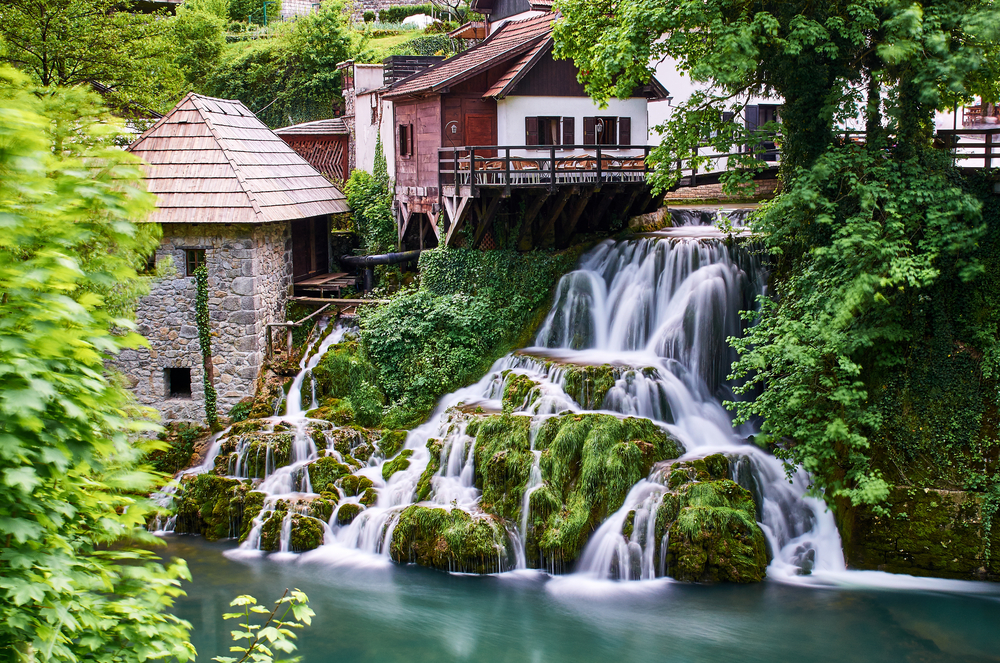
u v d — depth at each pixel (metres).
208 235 19.05
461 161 20.61
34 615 4.83
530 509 14.20
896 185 14.19
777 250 15.03
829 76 15.09
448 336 19.31
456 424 16.20
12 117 4.70
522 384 16.73
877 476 13.71
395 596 13.24
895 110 14.62
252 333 19.17
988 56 14.20
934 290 14.77
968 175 15.25
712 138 16.06
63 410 4.96
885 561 13.80
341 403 18.56
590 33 16.48
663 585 13.31
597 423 14.89
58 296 4.87
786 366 14.59
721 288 17.42
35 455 4.62
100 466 5.16
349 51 37.12
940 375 14.53
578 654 11.39
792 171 15.41
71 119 6.06
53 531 5.07
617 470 14.26
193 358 19.33
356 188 23.78
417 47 38.31
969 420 14.21
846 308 13.48
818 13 14.55
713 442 15.95
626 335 18.44
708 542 13.36
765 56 15.18
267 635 6.43
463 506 14.79
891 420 14.60
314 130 26.92
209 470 17.44
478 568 13.95
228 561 14.77
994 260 14.73
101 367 5.44
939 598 12.86
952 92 14.82
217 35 37.91
